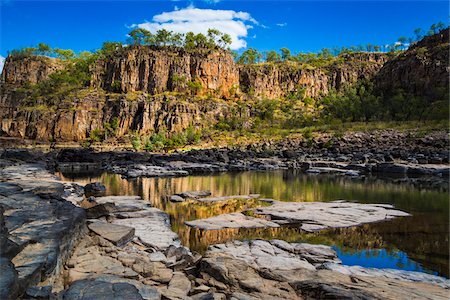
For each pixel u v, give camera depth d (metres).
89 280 7.20
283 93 154.50
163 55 129.12
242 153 57.81
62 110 111.19
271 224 15.97
